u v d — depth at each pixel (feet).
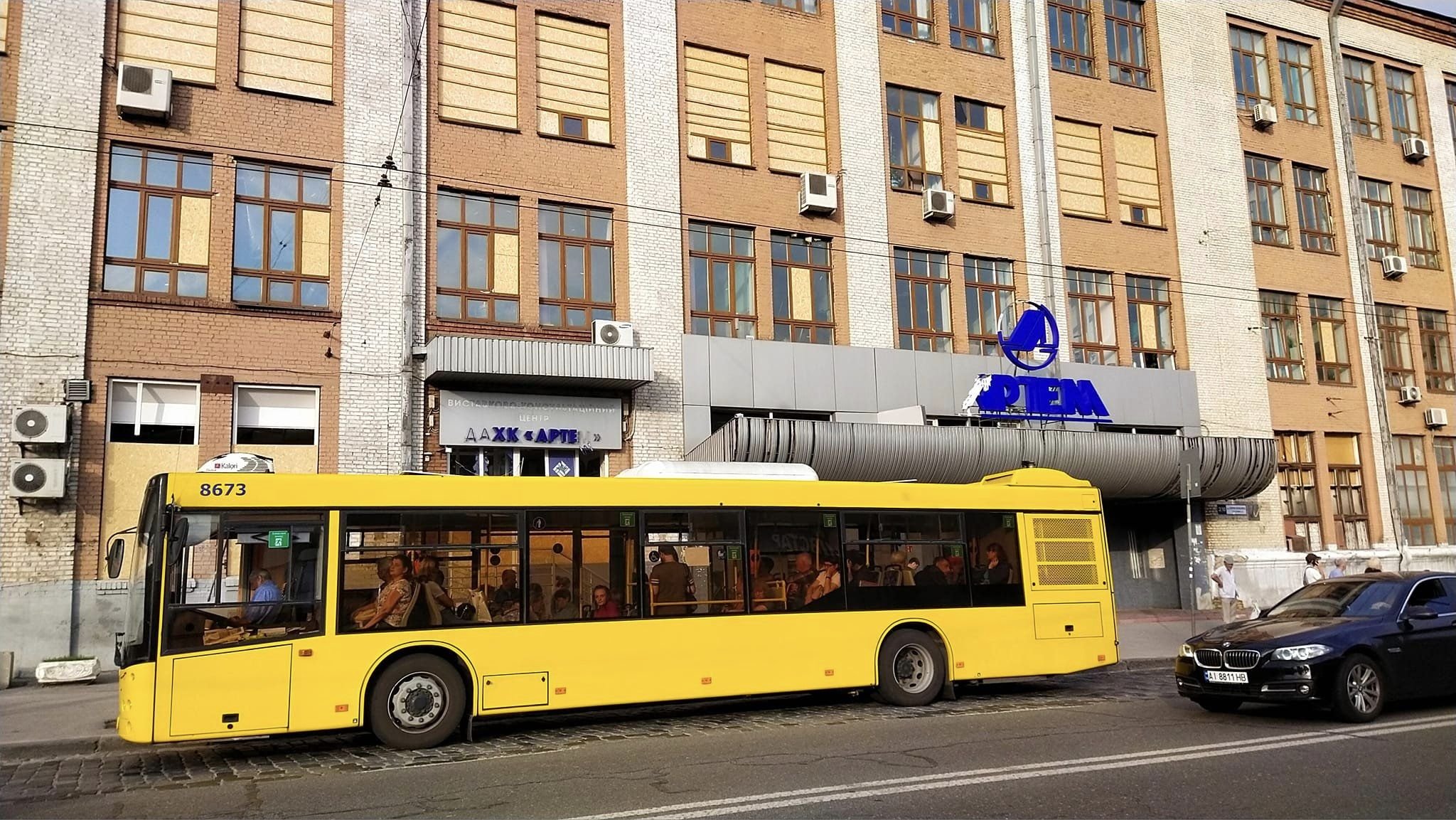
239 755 32.19
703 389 65.36
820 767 27.78
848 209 72.59
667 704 39.09
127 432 51.42
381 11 59.98
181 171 54.39
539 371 57.06
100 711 39.09
